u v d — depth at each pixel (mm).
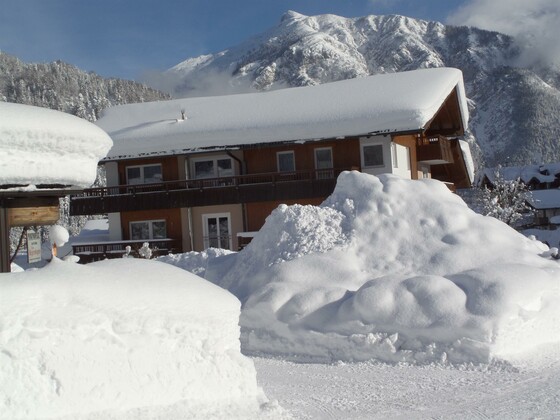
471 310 9414
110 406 4902
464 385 7930
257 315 10531
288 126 27094
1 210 5883
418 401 7219
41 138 5328
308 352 9961
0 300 4551
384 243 11992
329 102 28672
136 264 5773
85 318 4891
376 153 26891
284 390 7883
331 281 11102
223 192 27688
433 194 13000
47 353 4699
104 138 5848
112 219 29781
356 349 9680
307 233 12406
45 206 6188
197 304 5559
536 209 58875
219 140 27672
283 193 27109
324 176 27000
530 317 9508
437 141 29828
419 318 9516
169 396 5254
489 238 11914
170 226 29156
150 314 5242
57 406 4648
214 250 15328
